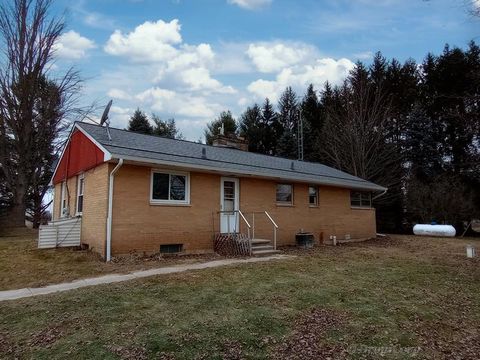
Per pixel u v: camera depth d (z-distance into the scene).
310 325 5.85
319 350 4.98
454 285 9.03
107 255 10.88
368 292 7.93
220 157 15.58
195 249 13.14
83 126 14.05
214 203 13.96
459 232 26.97
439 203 25.05
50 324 5.59
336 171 23.08
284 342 5.18
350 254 13.77
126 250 11.38
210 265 10.52
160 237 12.22
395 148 31.53
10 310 6.27
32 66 21.31
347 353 4.94
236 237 13.11
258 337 5.29
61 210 16.66
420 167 31.19
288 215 16.80
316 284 8.41
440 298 7.82
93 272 9.45
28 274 9.23
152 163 11.48
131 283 8.08
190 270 9.65
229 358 4.62
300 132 39.12
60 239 12.70
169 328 5.48
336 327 5.83
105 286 7.86
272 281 8.55
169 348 4.83
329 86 42.22
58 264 10.25
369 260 12.30
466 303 7.58
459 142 30.59
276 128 46.44
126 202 11.52
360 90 32.47
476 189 28.92
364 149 30.72
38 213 26.78
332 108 35.88
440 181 27.41
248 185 15.30
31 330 5.36
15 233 18.28
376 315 6.47
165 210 12.44
